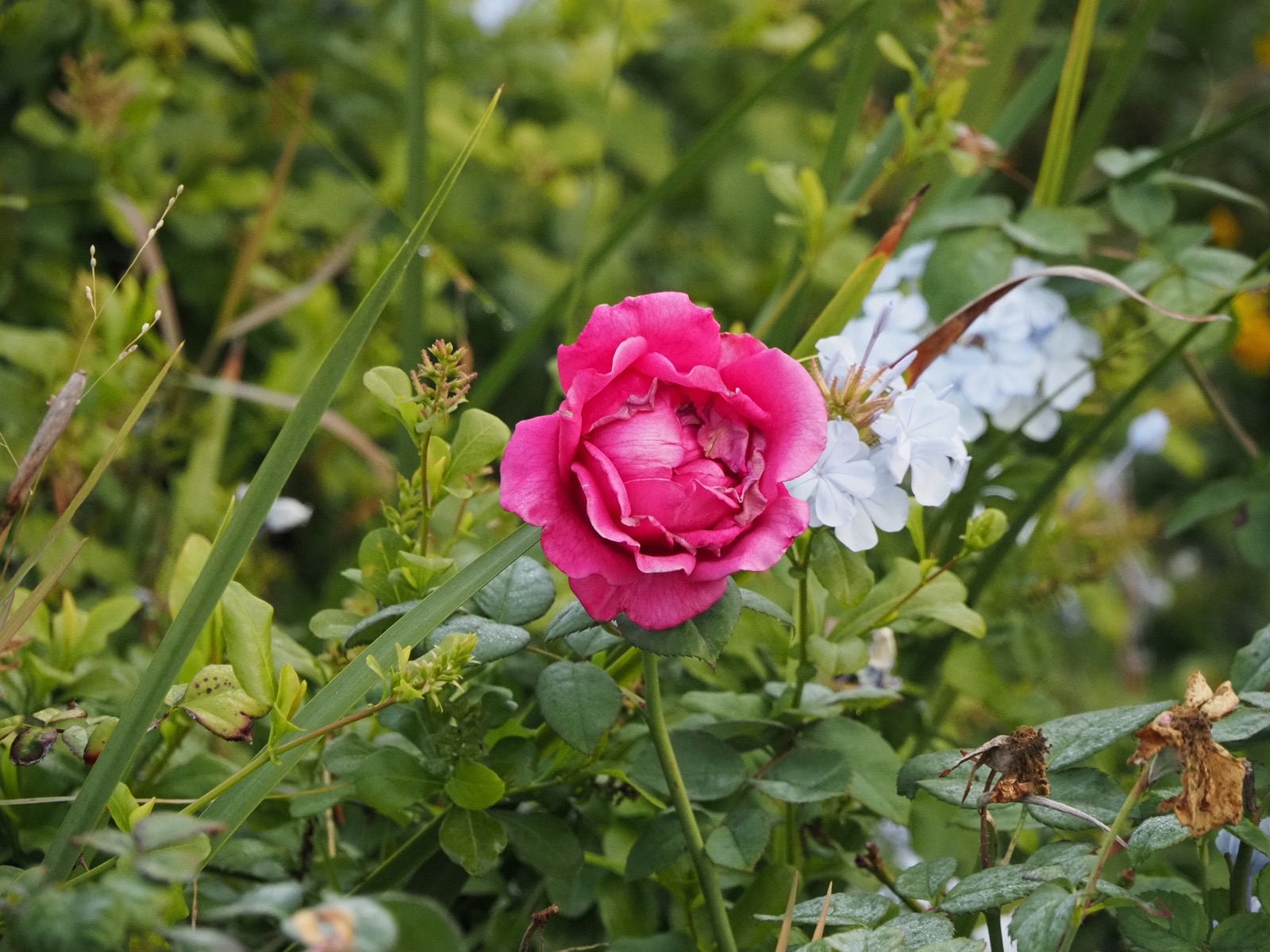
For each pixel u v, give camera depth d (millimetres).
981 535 914
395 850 923
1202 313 1043
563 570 792
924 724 1020
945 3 1039
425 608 829
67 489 1080
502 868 961
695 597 795
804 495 865
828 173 1088
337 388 821
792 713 910
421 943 740
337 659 943
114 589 1096
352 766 872
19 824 895
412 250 829
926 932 803
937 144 1038
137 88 1344
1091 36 1076
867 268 947
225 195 1475
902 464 874
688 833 843
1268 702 840
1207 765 783
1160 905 840
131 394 1137
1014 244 1069
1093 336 1080
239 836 913
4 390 1119
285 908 730
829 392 877
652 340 810
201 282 1544
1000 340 1018
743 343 819
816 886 963
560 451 792
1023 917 796
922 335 1046
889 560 1048
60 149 1355
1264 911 850
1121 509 1294
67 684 926
